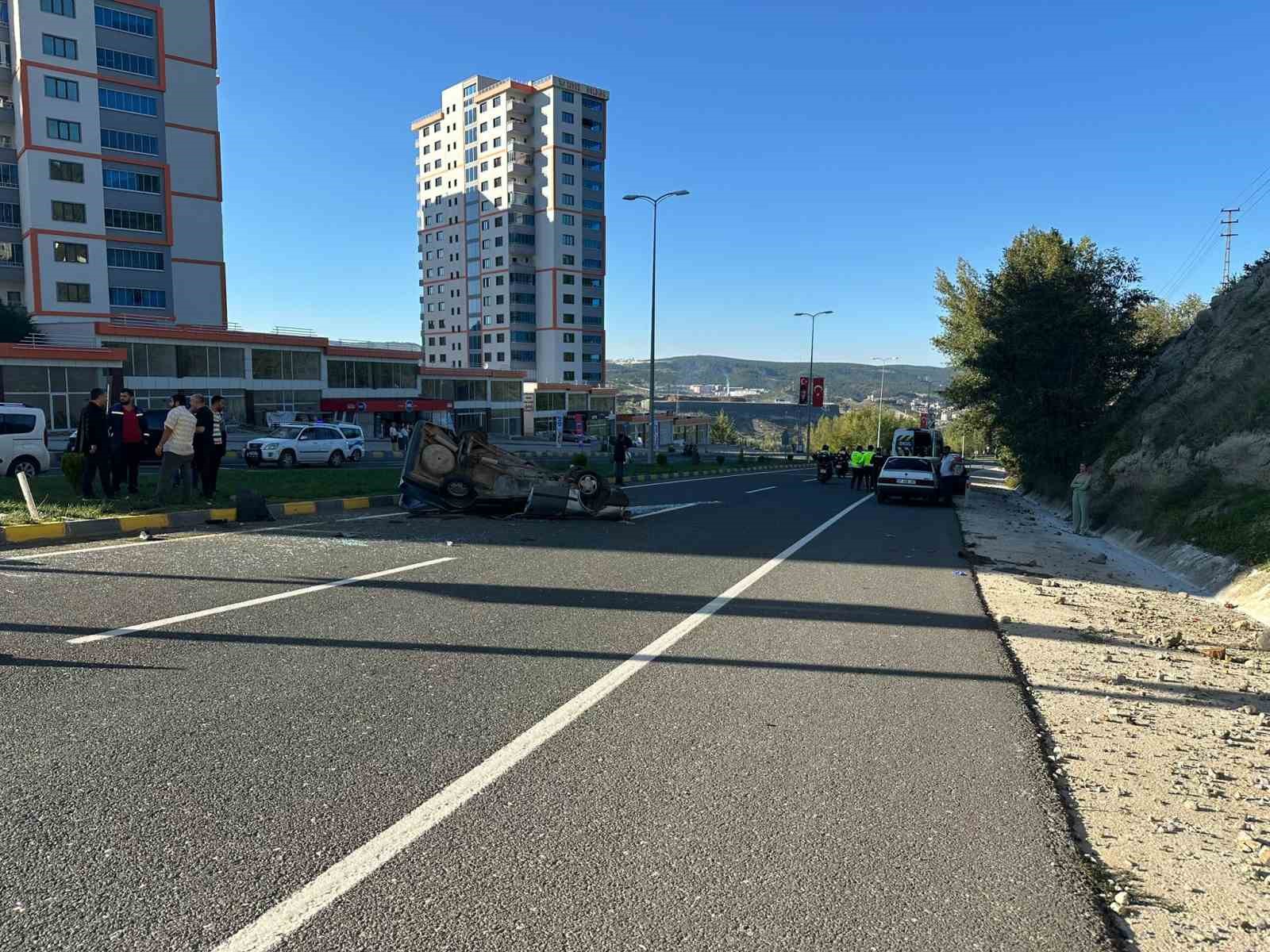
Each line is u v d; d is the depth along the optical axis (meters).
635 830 3.31
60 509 11.14
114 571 7.89
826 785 3.80
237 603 6.78
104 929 2.56
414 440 13.56
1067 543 15.63
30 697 4.52
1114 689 5.55
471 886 2.87
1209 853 3.36
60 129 55.12
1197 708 5.20
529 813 3.42
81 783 3.54
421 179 122.31
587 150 109.38
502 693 4.88
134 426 13.47
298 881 2.85
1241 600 9.48
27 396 39.03
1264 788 4.03
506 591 7.70
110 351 41.25
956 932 2.70
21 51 53.81
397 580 7.99
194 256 62.28
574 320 110.06
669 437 100.44
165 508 11.93
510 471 13.73
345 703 4.63
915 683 5.39
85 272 56.53
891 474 22.53
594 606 7.22
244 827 3.21
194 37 61.75
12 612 6.23
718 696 4.99
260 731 4.19
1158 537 14.00
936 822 3.47
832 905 2.83
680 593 7.95
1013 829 3.43
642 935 2.62
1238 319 20.11
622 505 13.81
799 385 65.94
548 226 106.88
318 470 24.02
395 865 2.99
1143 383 26.30
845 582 9.02
